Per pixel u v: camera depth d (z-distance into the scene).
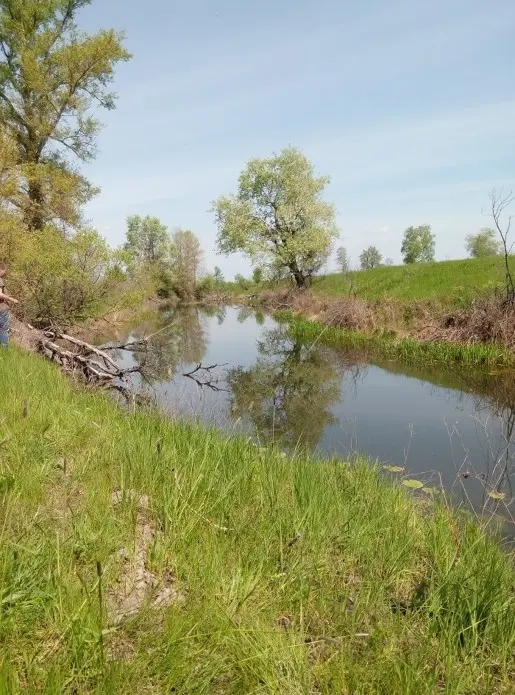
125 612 2.37
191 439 5.07
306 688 2.07
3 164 17.45
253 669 2.13
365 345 19.03
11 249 14.68
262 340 22.64
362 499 4.36
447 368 14.49
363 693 2.09
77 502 3.45
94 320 19.33
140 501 3.61
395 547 3.48
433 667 2.33
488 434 8.43
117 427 5.37
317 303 29.16
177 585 2.68
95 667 1.97
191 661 2.12
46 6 21.41
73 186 21.03
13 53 21.64
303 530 3.33
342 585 3.02
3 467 3.61
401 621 2.70
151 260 56.72
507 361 13.88
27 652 2.04
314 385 13.16
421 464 6.95
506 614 2.78
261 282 54.38
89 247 15.36
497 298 16.06
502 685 2.33
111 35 20.91
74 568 2.56
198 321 32.88
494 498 5.63
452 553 3.54
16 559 2.41
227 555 3.01
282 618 2.66
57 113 21.94
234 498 3.75
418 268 30.16
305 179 38.56
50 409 5.36
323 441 8.20
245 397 11.68
